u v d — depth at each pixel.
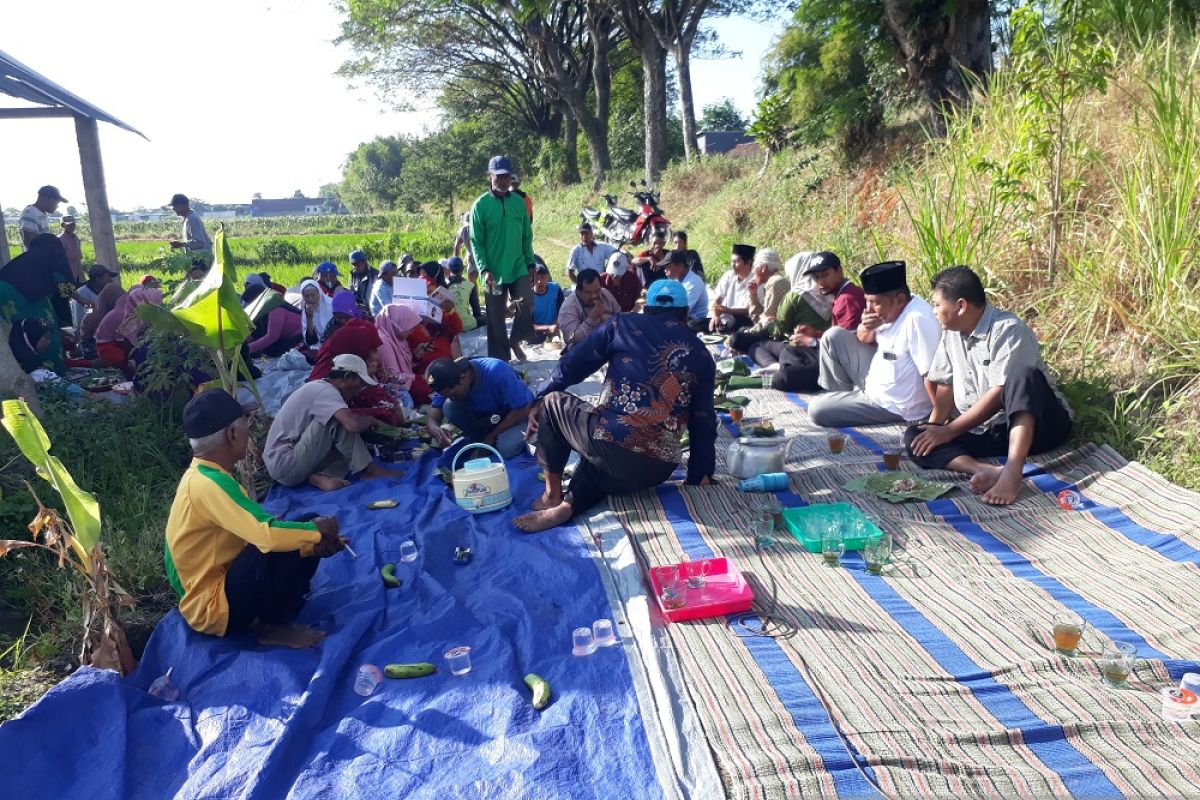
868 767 2.54
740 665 3.17
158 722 3.11
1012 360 4.73
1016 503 4.53
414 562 4.36
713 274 14.16
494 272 8.74
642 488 4.86
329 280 11.81
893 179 11.12
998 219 7.26
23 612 4.25
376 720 3.01
